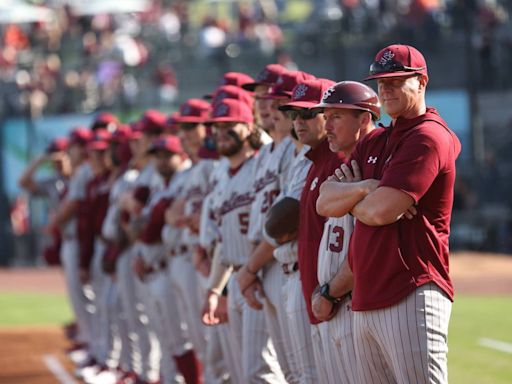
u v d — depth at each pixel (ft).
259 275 87.25
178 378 117.91
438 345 61.57
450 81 319.47
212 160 107.55
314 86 76.89
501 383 119.75
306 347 79.20
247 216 94.17
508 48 331.16
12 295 251.60
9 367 144.56
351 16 335.26
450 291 62.59
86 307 155.63
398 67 62.08
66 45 406.00
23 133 329.72
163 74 337.31
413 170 60.70
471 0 332.80
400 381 62.23
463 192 314.96
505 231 311.06
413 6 329.31
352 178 66.13
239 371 97.71
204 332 111.55
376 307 62.18
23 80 362.74
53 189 173.37
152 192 122.52
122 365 135.13
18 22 428.15
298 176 80.69
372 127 71.05
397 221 62.08
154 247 118.62
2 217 333.21
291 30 384.06
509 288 236.43
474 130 313.32
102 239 145.79
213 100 99.50
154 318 119.85
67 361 149.79
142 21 418.72
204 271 104.42
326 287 69.51
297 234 79.92
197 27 391.65
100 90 343.67
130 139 135.54
